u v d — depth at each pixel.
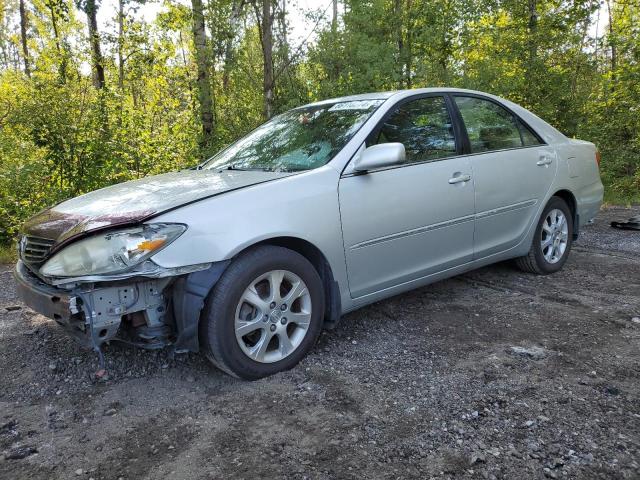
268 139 4.11
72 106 8.13
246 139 4.38
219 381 3.07
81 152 8.02
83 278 2.59
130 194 3.19
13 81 8.66
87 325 2.64
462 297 4.44
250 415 2.69
